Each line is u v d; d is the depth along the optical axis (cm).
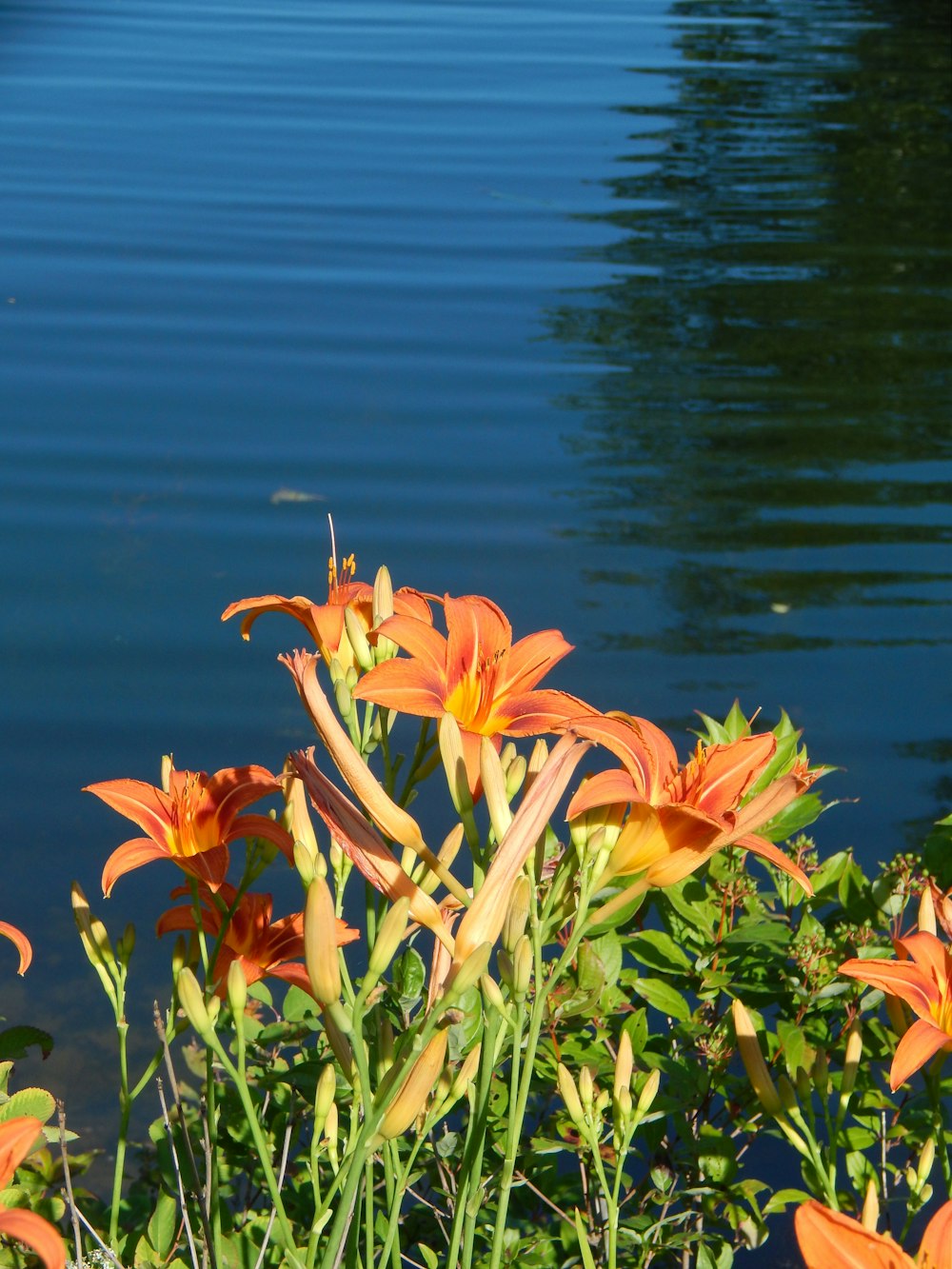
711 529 733
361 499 737
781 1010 269
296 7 2475
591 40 2302
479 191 1395
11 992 403
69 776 508
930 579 687
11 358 899
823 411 918
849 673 599
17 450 768
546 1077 243
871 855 474
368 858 175
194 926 212
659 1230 235
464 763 183
